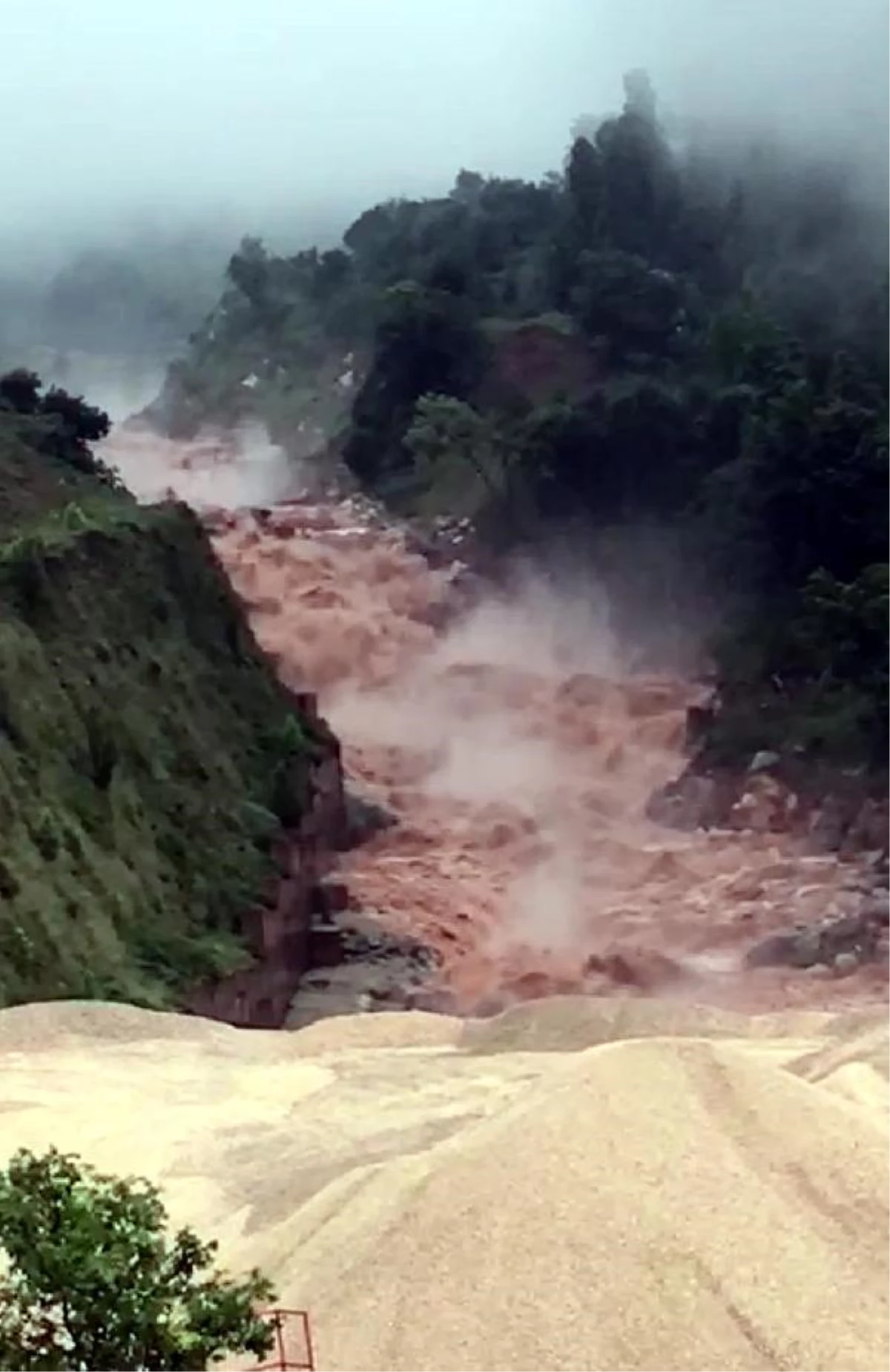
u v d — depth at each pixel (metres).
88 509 90.19
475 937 87.56
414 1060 47.91
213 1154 38.47
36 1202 22.97
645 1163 30.89
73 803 68.00
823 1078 39.78
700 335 151.12
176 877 70.25
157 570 86.38
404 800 105.25
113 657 77.31
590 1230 29.42
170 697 79.62
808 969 85.56
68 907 62.34
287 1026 73.62
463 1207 30.48
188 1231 26.31
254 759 84.38
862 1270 29.14
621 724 114.81
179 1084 45.47
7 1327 22.20
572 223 164.00
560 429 132.38
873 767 101.44
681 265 165.88
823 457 120.25
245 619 96.38
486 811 103.88
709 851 99.56
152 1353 22.31
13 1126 40.97
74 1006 53.56
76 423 118.62
